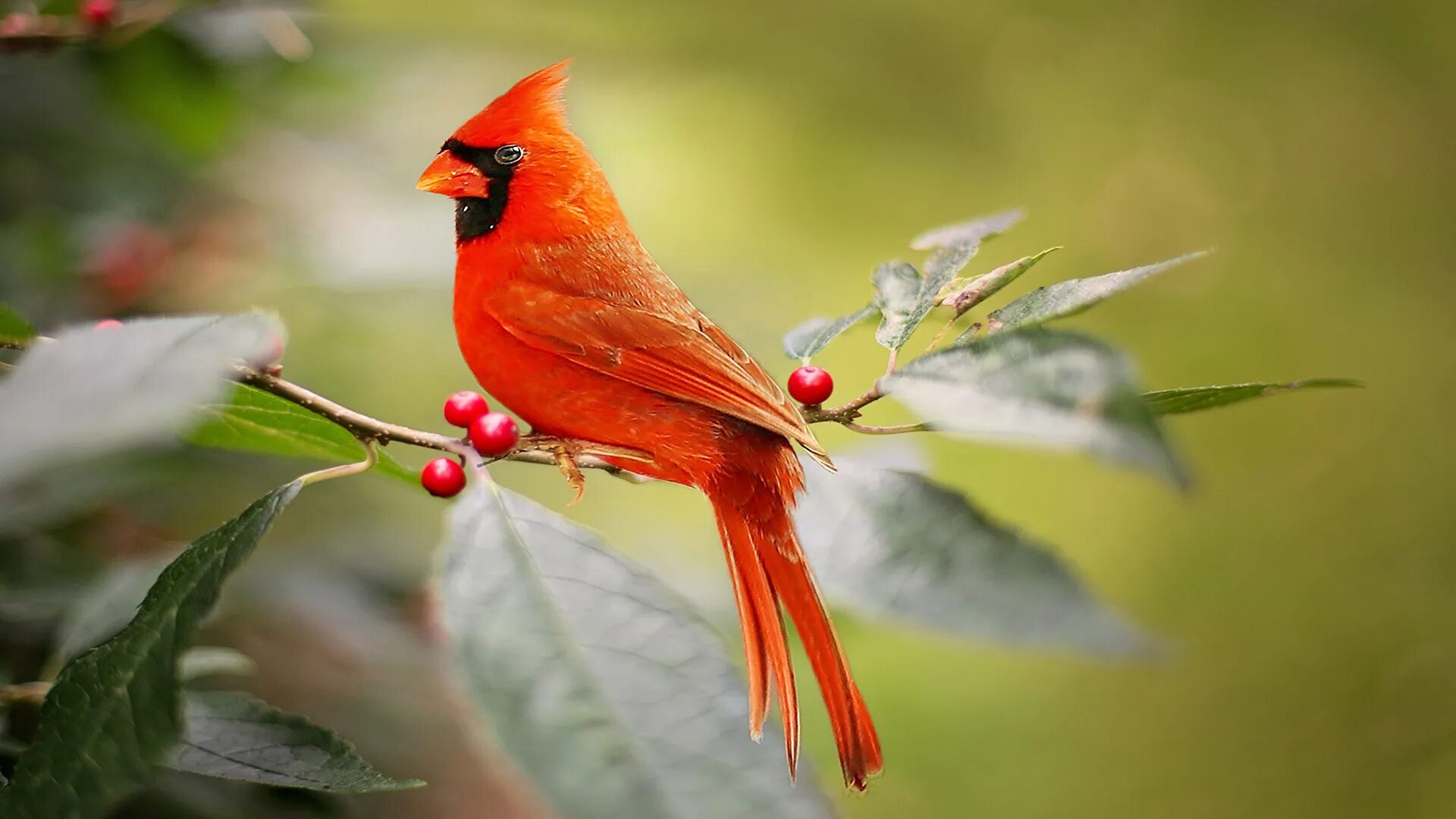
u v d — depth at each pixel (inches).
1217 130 174.4
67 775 89.0
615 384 92.7
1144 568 162.7
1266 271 173.5
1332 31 178.5
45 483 95.4
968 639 89.0
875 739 90.7
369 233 102.0
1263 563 161.9
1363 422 170.6
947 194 157.3
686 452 92.4
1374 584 158.9
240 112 102.3
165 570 89.8
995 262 165.9
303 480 90.3
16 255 100.3
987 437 88.7
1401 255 175.6
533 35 117.0
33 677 97.0
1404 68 179.5
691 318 93.1
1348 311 173.8
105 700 89.2
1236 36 177.5
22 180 101.3
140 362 87.3
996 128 156.3
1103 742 139.6
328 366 102.7
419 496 102.4
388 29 110.1
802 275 143.6
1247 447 170.1
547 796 87.6
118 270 101.3
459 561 89.2
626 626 88.7
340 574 99.7
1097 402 88.1
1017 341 88.7
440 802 98.1
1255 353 170.9
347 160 105.7
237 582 98.3
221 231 102.4
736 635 99.3
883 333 91.5
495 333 93.3
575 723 88.0
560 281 93.1
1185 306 173.5
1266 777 145.6
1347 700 149.9
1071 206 167.8
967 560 89.3
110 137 101.9
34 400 87.1
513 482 109.9
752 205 144.9
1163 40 175.0
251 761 90.4
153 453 96.0
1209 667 152.8
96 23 97.7
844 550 89.7
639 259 93.5
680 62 129.9
